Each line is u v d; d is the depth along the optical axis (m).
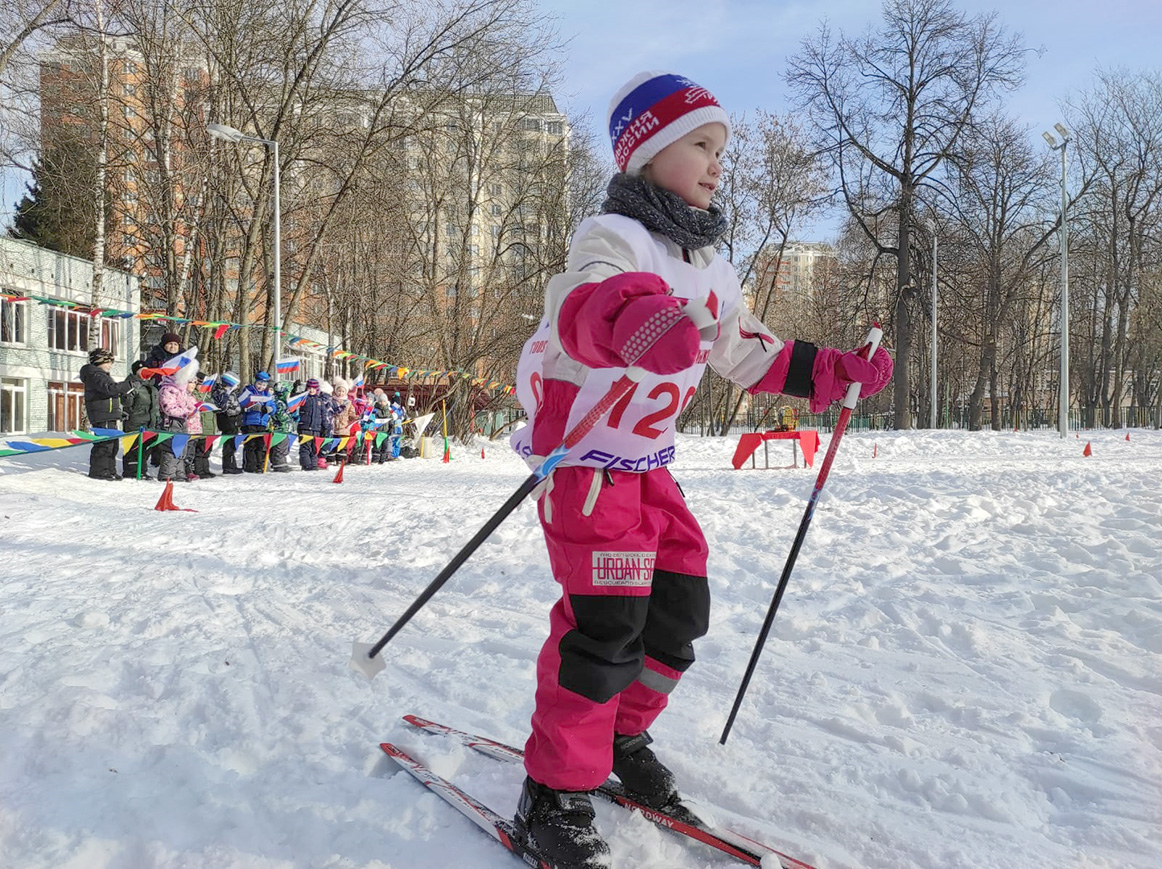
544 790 1.91
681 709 2.88
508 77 23.05
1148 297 39.81
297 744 2.58
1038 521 6.07
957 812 2.13
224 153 20.41
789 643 3.67
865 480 9.97
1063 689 2.96
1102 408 42.53
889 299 34.34
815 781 2.29
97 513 8.95
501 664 3.46
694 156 1.99
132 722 2.67
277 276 17.58
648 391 1.88
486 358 26.94
